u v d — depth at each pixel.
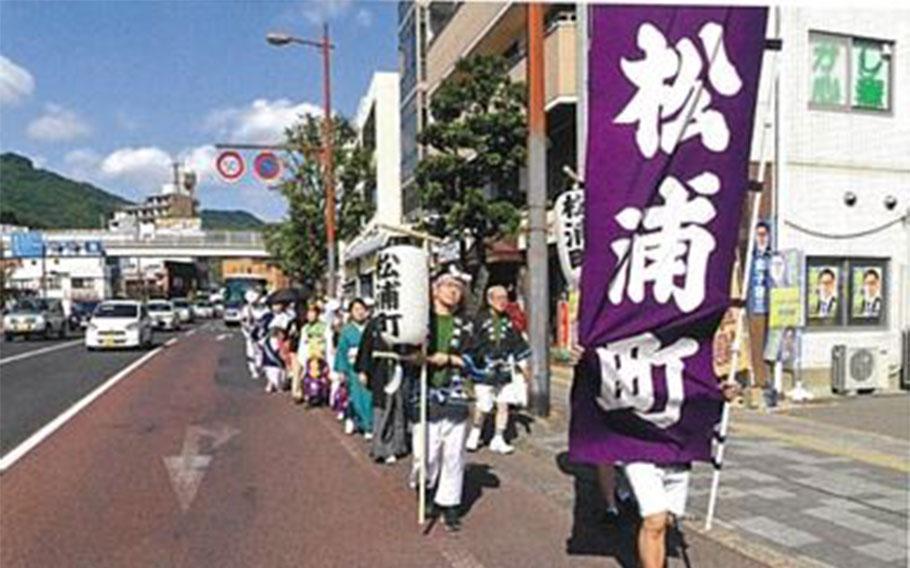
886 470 7.81
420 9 33.41
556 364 18.86
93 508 7.16
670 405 4.63
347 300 14.13
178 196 145.25
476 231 16.00
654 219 4.72
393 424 9.17
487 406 9.41
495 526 6.51
